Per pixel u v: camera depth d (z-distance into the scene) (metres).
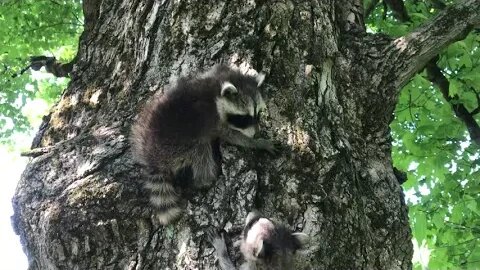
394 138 3.56
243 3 2.15
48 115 2.24
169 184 1.97
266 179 1.95
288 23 2.15
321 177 1.95
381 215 2.04
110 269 1.91
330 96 2.11
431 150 3.29
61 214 1.92
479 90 3.13
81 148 2.02
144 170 1.98
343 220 1.93
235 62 2.12
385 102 2.19
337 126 2.07
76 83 2.25
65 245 1.92
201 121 2.10
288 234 1.88
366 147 2.12
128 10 2.26
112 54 2.24
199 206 1.93
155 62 2.16
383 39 2.28
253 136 2.01
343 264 1.90
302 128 2.01
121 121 2.09
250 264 1.87
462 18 2.27
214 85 2.13
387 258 2.00
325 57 2.15
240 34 2.14
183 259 1.88
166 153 2.02
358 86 2.19
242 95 2.07
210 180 1.96
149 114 2.09
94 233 1.91
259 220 1.88
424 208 3.33
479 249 3.20
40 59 2.87
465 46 2.95
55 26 4.24
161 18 2.18
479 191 3.16
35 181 2.00
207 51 2.13
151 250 1.90
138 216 1.93
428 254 3.37
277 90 2.08
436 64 3.07
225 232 1.90
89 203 1.93
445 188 3.30
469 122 3.19
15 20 4.14
